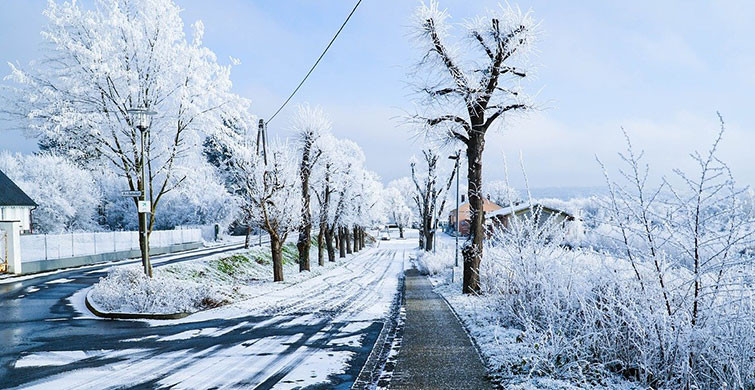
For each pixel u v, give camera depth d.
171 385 7.37
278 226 27.42
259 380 7.59
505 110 16.83
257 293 20.92
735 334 5.75
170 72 20.27
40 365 8.62
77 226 57.34
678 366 5.78
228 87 21.70
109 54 18.97
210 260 31.42
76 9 18.98
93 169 20.08
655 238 6.04
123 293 15.55
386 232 121.44
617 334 6.56
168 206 68.44
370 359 8.79
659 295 6.16
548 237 9.52
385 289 23.73
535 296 9.06
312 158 34.50
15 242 24.02
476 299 15.05
